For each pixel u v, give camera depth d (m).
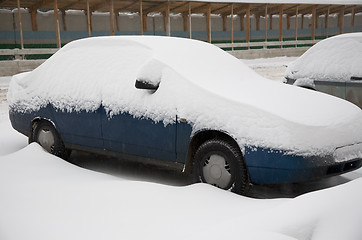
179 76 4.25
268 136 3.60
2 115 9.20
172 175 4.90
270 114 3.66
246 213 3.00
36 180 4.16
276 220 2.21
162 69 4.39
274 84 4.79
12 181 4.13
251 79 4.89
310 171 3.58
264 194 4.23
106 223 3.03
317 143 3.60
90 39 5.38
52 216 3.20
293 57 24.94
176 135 4.11
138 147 4.47
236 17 27.14
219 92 4.02
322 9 28.38
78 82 5.07
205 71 4.56
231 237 2.23
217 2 21.39
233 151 3.79
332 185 4.48
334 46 7.46
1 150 6.07
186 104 4.05
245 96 4.01
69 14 21.30
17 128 5.89
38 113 5.46
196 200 3.41
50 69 5.52
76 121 5.03
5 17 19.22
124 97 4.55
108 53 5.03
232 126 3.75
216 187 3.76
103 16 22.48
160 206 3.32
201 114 3.93
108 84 4.76
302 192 4.28
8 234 2.88
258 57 23.42
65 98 5.13
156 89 4.35
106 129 4.72
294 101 4.06
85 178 4.27
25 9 19.91
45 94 5.39
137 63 4.69
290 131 3.56
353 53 7.10
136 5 20.67
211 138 4.16
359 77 6.78
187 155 4.09
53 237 2.81
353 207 2.01
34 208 3.38
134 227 2.93
